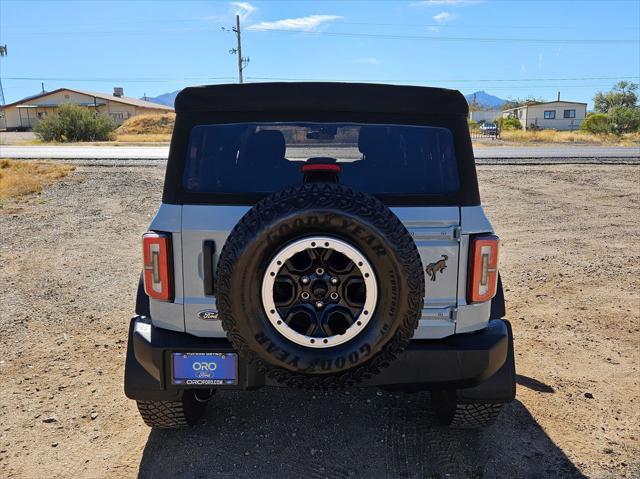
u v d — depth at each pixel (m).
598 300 6.38
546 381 4.35
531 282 7.10
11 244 9.04
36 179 15.76
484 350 2.85
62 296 6.46
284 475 3.12
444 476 3.12
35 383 4.27
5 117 82.06
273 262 2.46
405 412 3.80
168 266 2.85
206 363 2.83
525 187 15.07
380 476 3.12
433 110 2.97
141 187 15.05
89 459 3.27
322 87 2.96
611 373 4.50
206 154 2.96
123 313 5.91
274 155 2.99
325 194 2.46
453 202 2.89
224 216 2.83
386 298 2.48
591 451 3.39
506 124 68.38
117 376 4.41
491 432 3.58
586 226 10.56
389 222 2.46
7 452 3.33
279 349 2.51
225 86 2.95
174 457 3.28
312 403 3.92
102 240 9.39
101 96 85.44
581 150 29.12
